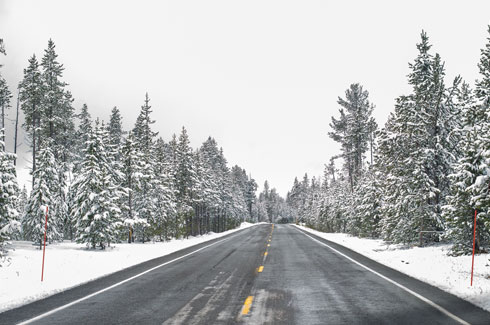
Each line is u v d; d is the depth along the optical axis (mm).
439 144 21797
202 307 7473
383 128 24078
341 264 14859
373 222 32938
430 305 7555
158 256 19328
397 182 23750
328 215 59500
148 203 35625
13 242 28594
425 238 22312
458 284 9805
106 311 7250
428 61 23312
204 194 57562
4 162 20812
